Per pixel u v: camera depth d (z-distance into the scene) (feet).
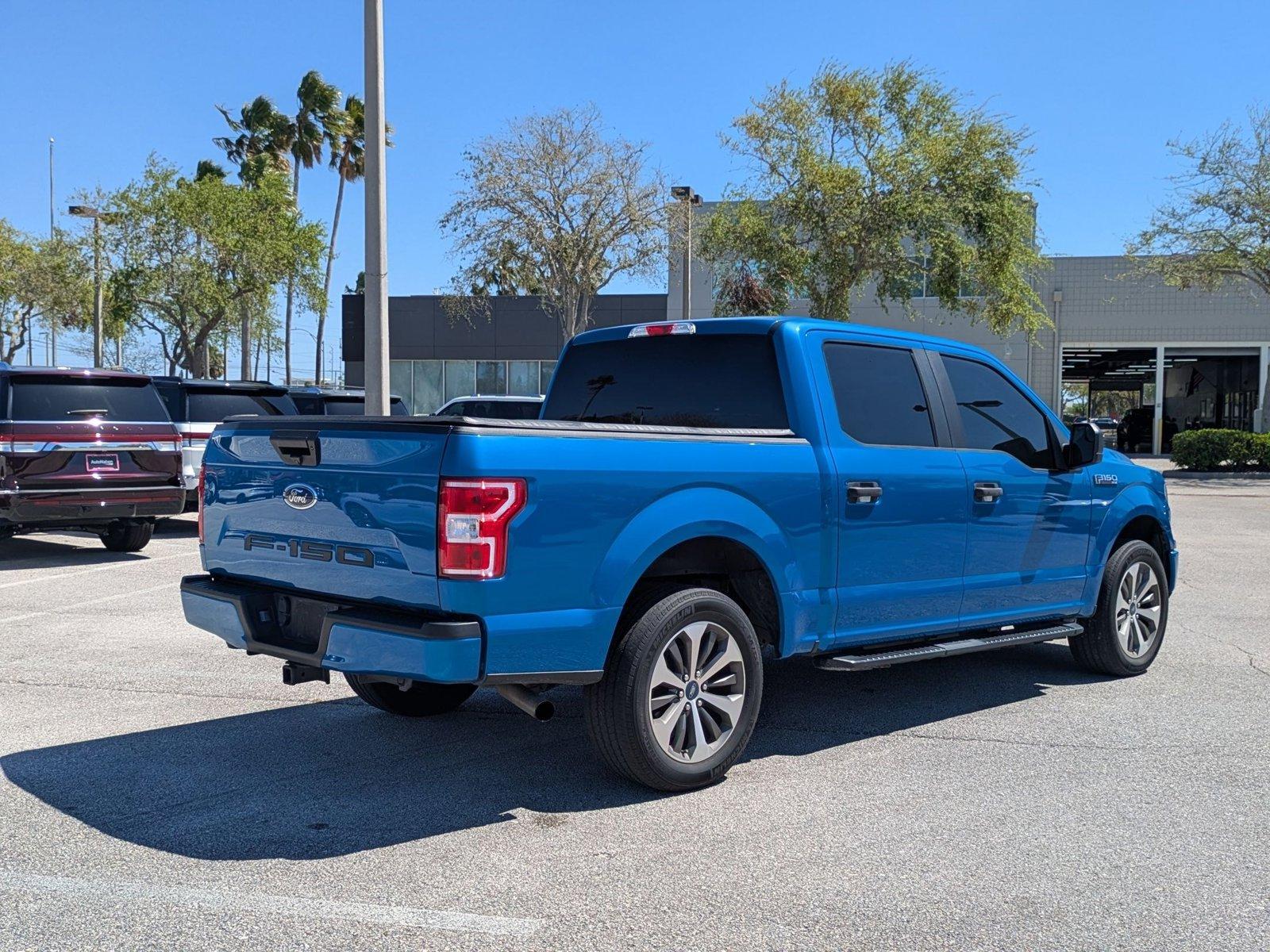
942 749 17.94
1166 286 134.41
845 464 17.47
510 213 88.63
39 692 21.47
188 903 12.00
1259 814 14.88
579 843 13.78
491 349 140.56
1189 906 11.98
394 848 13.58
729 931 11.37
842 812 14.93
